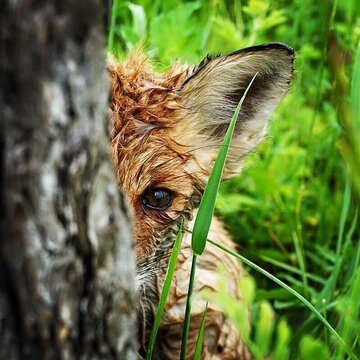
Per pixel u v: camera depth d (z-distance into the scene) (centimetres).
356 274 414
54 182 222
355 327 380
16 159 214
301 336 466
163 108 432
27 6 204
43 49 207
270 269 602
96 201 242
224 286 326
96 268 247
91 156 232
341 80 328
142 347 486
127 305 271
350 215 577
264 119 462
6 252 222
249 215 636
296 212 588
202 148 456
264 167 622
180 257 473
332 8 616
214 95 459
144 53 500
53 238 227
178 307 485
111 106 418
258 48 438
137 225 415
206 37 652
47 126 215
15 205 217
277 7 756
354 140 297
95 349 257
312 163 654
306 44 700
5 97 210
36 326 234
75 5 209
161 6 743
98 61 224
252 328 515
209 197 329
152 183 420
